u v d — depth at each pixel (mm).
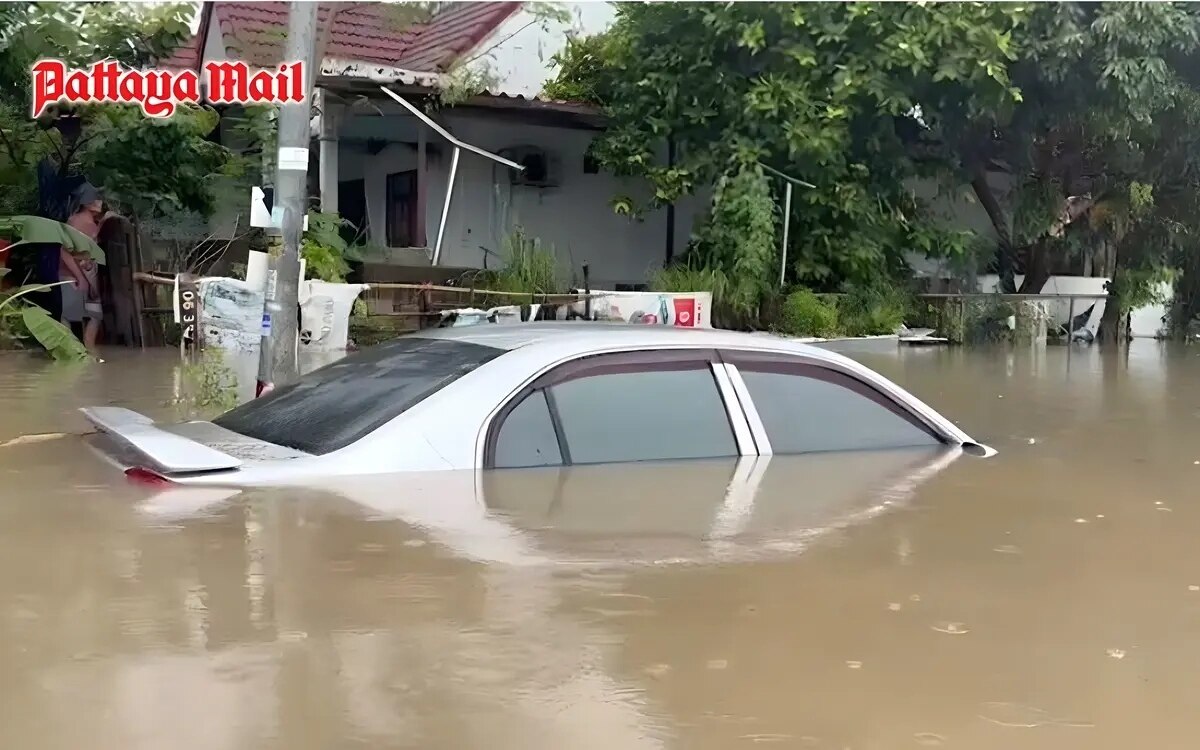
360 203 15883
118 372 8258
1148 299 16078
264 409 4285
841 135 13734
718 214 13836
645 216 15703
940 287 16531
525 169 15016
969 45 13547
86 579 2604
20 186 12344
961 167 15922
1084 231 17000
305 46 6316
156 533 3002
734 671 2117
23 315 9469
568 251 15539
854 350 12594
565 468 3830
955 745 1829
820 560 2891
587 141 15461
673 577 2703
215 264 12711
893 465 4207
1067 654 2256
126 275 11336
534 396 3902
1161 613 2531
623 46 14703
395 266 12734
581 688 2018
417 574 2670
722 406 4191
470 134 14695
